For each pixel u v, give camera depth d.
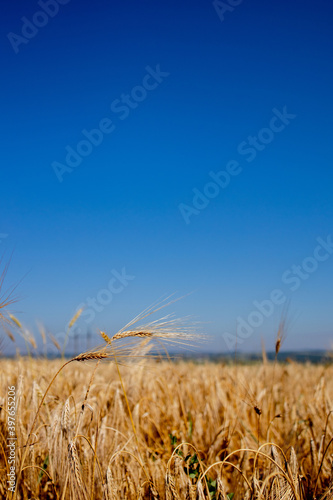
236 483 1.04
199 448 1.27
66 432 0.96
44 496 1.03
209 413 1.38
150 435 1.31
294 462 0.93
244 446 1.14
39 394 1.13
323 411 1.31
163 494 0.97
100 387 1.46
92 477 0.93
